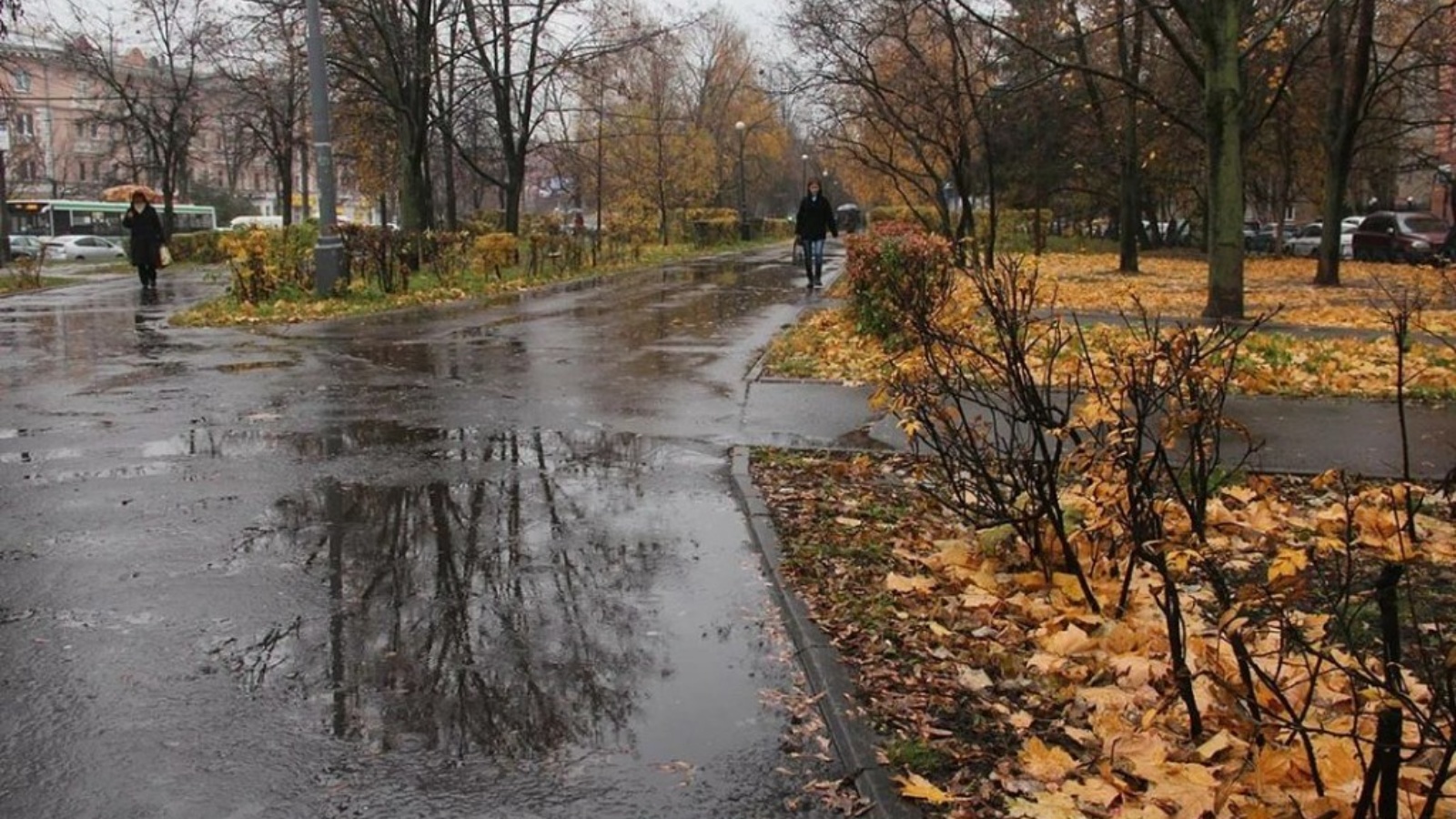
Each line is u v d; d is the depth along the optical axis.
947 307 9.40
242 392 9.57
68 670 3.85
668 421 8.24
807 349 11.85
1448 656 2.55
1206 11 14.16
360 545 5.29
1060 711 3.66
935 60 24.47
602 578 4.85
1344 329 14.06
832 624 4.32
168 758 3.26
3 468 6.78
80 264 42.28
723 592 4.69
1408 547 2.78
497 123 34.66
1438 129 40.91
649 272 28.33
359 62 27.77
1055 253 39.75
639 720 3.53
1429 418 8.17
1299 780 2.91
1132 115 27.70
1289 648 3.10
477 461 7.00
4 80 35.28
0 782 3.12
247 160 52.91
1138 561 4.40
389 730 3.45
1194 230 47.00
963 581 4.77
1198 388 4.22
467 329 14.43
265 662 3.95
